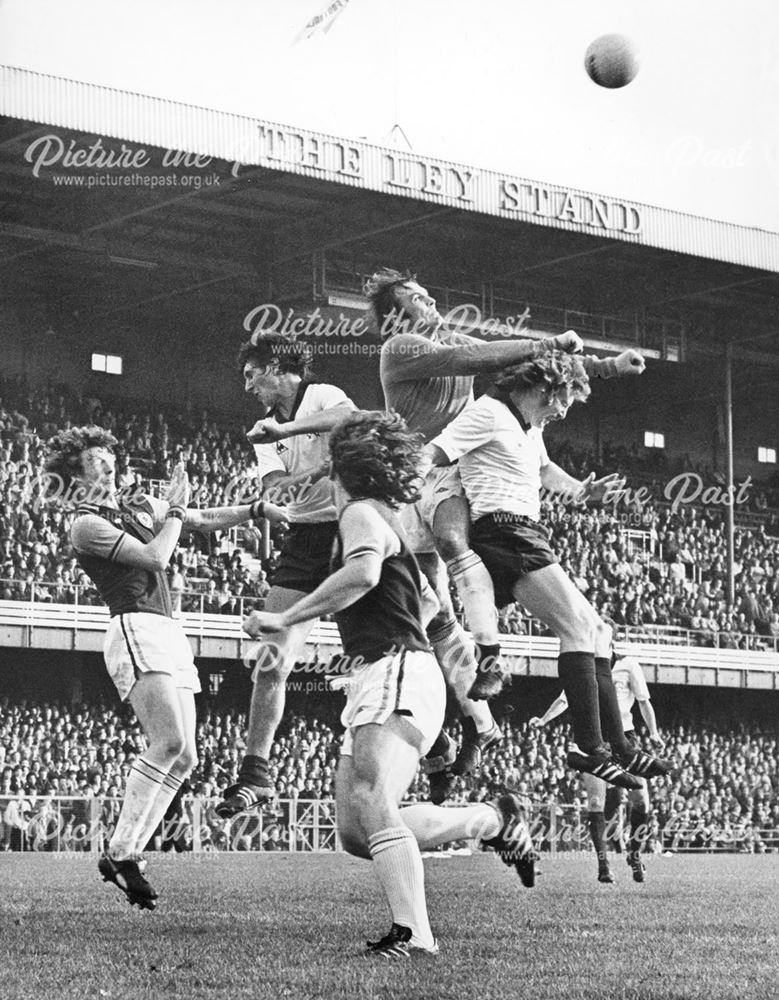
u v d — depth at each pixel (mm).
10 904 7926
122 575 7051
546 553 6648
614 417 31797
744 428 33094
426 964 5316
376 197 25047
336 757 21219
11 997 4621
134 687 7012
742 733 27875
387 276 7355
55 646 21516
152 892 7082
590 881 11508
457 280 28391
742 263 26359
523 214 24672
